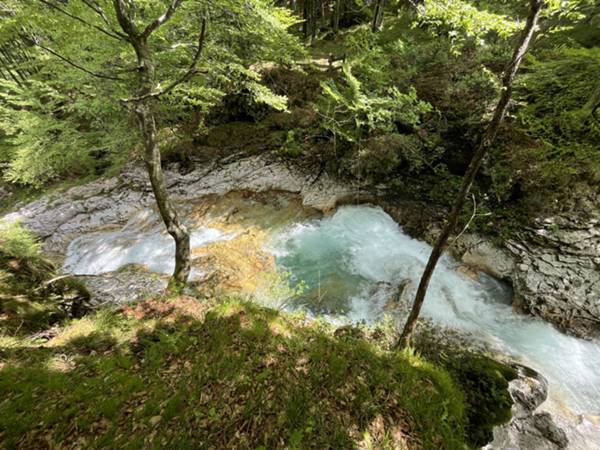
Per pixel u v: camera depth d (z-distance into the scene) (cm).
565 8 246
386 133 861
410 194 841
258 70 1170
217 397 298
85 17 501
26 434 250
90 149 928
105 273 735
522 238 616
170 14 410
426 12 349
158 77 677
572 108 502
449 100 817
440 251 340
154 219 928
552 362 473
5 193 1161
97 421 266
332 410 294
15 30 518
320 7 1712
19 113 873
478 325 548
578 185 579
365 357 367
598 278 520
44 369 318
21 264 551
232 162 1043
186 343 371
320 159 987
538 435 347
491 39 817
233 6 408
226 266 722
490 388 363
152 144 494
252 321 415
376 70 809
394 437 280
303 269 727
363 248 780
